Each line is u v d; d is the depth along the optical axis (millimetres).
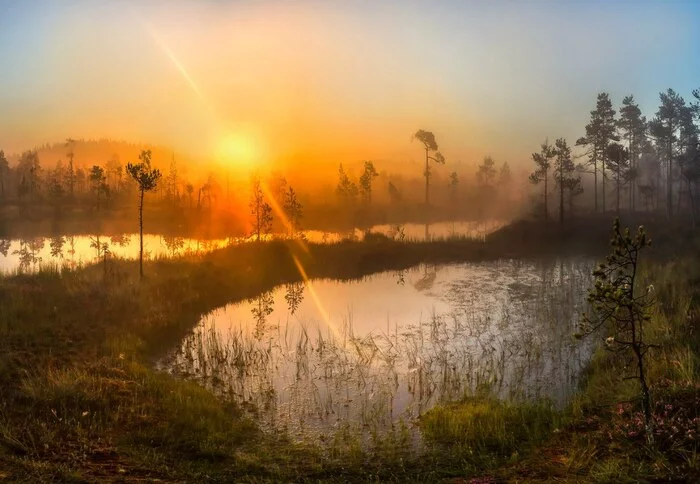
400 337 17469
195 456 8695
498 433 9312
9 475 6809
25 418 9016
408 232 60781
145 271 24078
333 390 12594
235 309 22094
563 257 40312
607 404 9734
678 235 40750
